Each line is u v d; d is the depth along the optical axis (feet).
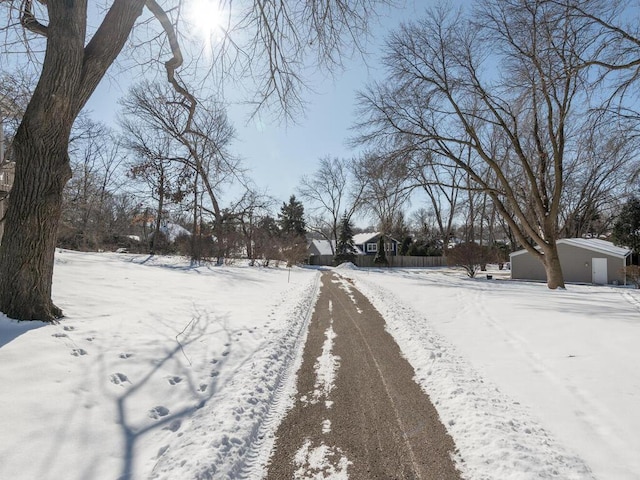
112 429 11.18
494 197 63.31
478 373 17.06
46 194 18.15
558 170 57.41
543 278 84.84
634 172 50.37
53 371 13.62
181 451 10.25
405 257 160.66
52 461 9.34
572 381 15.93
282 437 11.75
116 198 122.11
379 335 24.79
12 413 10.80
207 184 63.05
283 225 179.22
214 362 17.78
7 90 31.37
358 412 13.41
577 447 10.83
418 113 63.72
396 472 9.89
